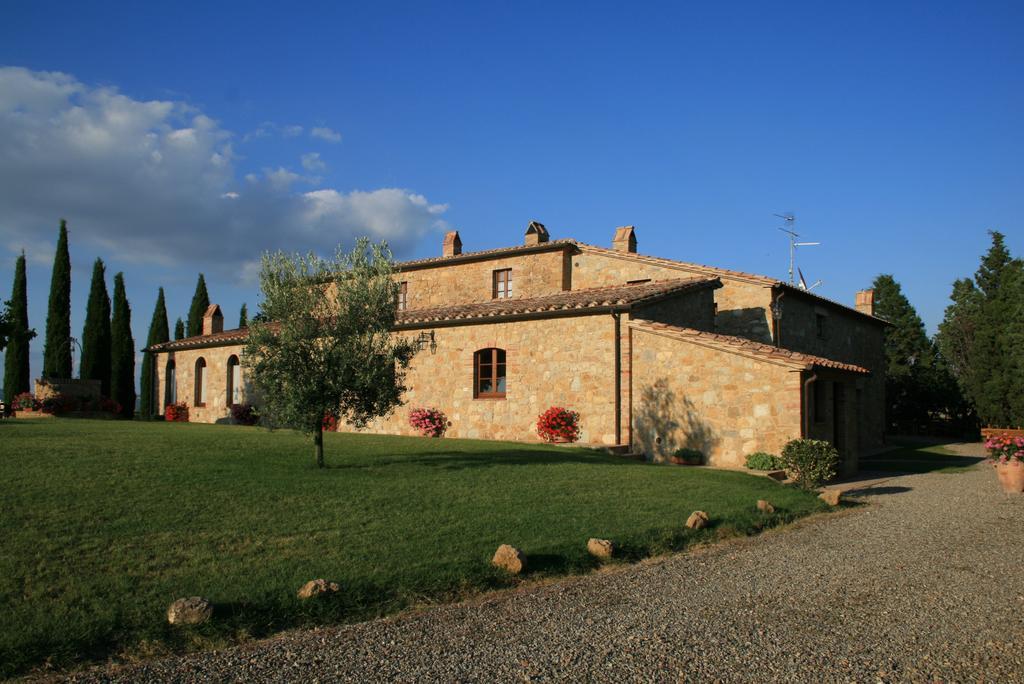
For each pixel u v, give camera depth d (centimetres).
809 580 725
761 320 2309
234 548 730
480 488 1096
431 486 1090
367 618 586
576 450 1700
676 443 1758
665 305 2022
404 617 591
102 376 3538
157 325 4009
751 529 984
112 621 535
